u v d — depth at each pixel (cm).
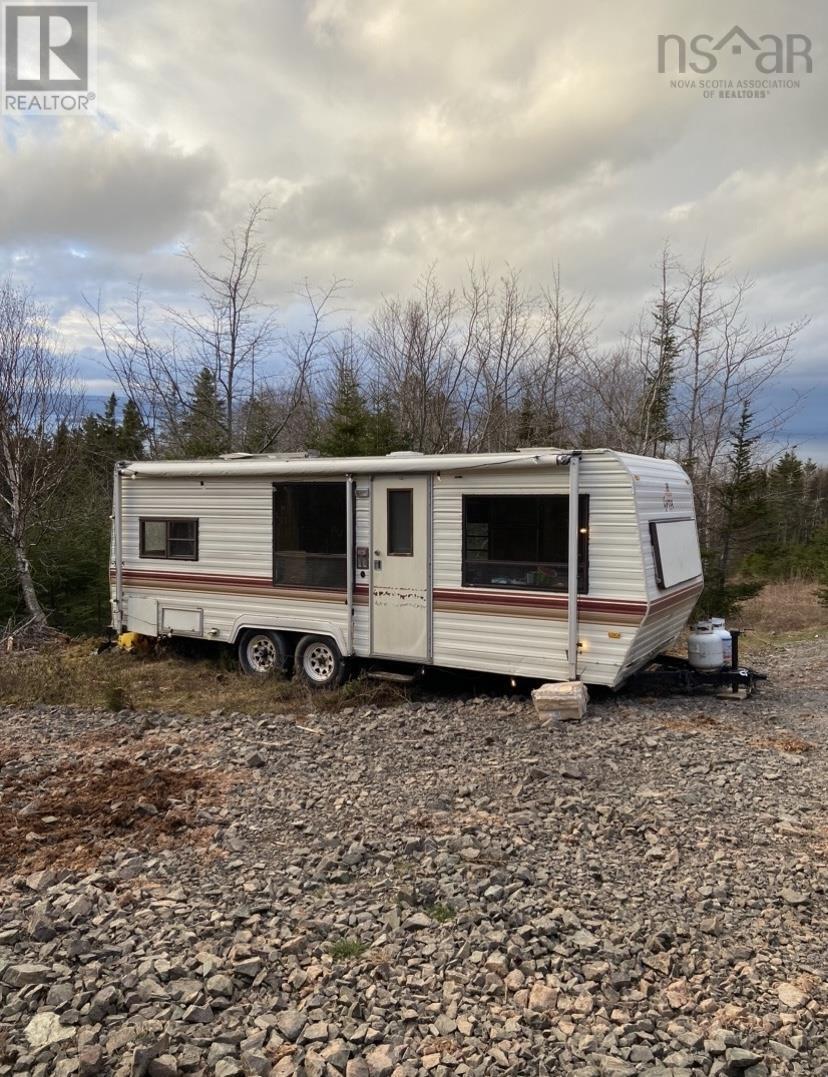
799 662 1037
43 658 1016
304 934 351
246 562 921
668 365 1584
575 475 711
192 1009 293
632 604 698
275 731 693
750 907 376
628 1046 279
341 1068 268
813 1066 270
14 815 493
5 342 1297
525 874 405
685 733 658
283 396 1759
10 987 310
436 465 778
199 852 444
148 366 1659
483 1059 273
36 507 1354
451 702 797
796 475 2562
